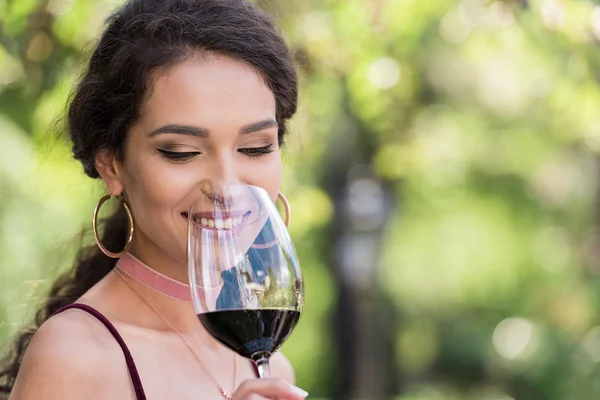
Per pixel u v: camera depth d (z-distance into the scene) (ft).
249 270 8.04
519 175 54.03
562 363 52.80
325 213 25.21
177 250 9.17
